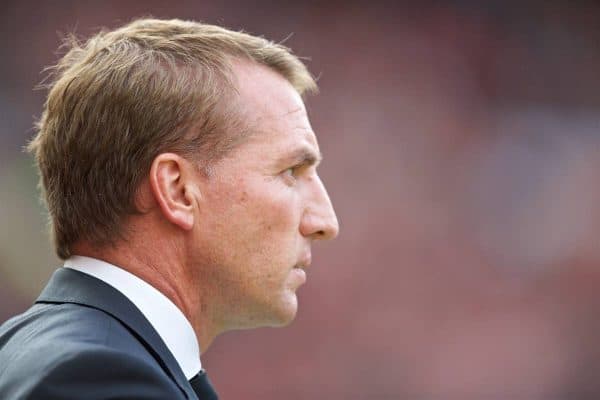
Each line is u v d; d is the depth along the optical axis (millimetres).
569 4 46125
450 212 40969
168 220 5852
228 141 5926
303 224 6219
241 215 5926
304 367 36875
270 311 6133
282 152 6062
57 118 6086
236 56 6199
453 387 38312
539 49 45406
